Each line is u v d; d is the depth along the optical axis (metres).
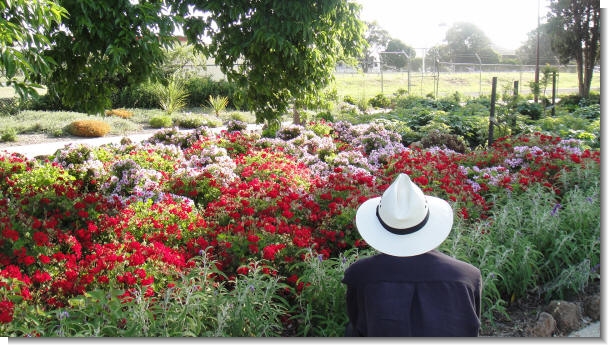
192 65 28.05
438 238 2.13
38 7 4.78
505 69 46.09
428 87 39.69
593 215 4.48
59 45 6.38
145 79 6.70
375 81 43.16
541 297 3.87
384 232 2.16
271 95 8.80
